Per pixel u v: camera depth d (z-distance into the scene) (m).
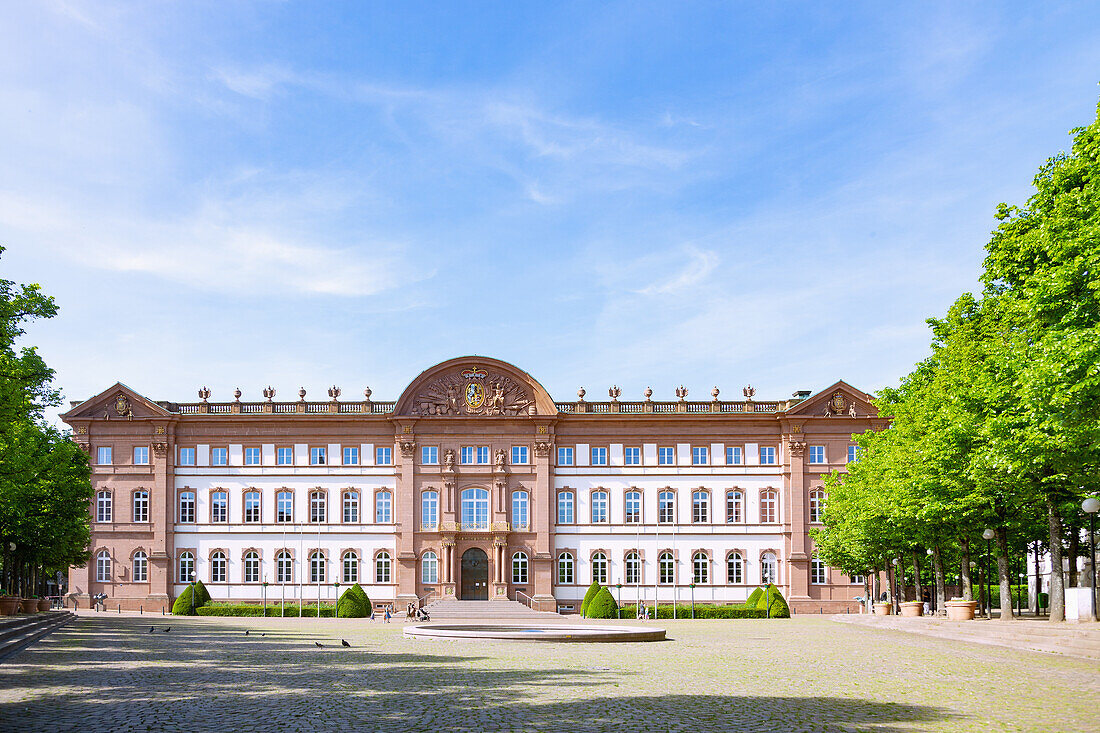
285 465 102.56
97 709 22.69
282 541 101.62
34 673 30.39
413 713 22.34
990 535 54.94
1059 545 48.00
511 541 101.25
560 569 102.12
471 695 25.66
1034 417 36.75
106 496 101.19
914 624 60.38
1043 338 37.94
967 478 49.91
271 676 30.53
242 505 102.00
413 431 102.00
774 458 103.31
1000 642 46.19
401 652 41.59
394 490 102.12
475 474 101.81
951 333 58.88
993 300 50.16
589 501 102.75
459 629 55.28
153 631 57.31
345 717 21.70
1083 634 40.72
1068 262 37.41
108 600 99.94
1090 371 33.53
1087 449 38.66
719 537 102.19
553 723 20.92
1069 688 27.23
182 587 101.00
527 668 33.62
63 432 75.69
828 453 102.06
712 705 23.70
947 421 51.31
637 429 103.44
